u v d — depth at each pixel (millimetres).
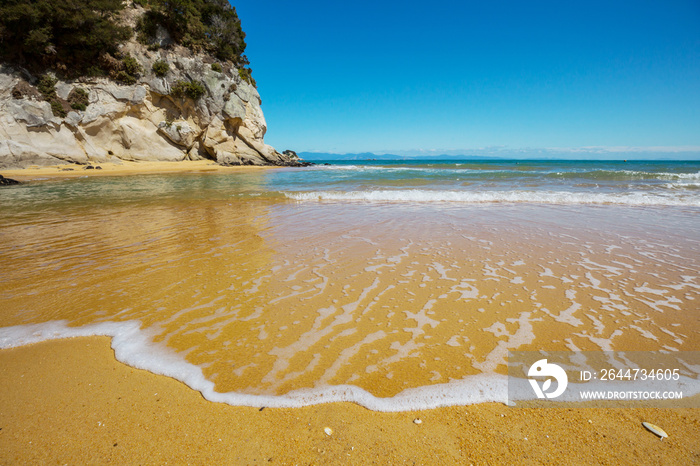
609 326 2699
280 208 8734
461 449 1666
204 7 38062
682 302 3105
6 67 26250
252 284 3662
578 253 4676
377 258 4531
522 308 3029
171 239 5660
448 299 3234
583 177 16438
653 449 1627
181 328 2762
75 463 1610
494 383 2080
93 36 28984
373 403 1946
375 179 16516
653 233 5770
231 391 2047
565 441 1697
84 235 5984
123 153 32750
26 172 24766
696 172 19406
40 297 3393
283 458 1624
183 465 1597
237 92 38875
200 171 29391
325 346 2477
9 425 1832
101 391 2078
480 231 6020
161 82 33531
